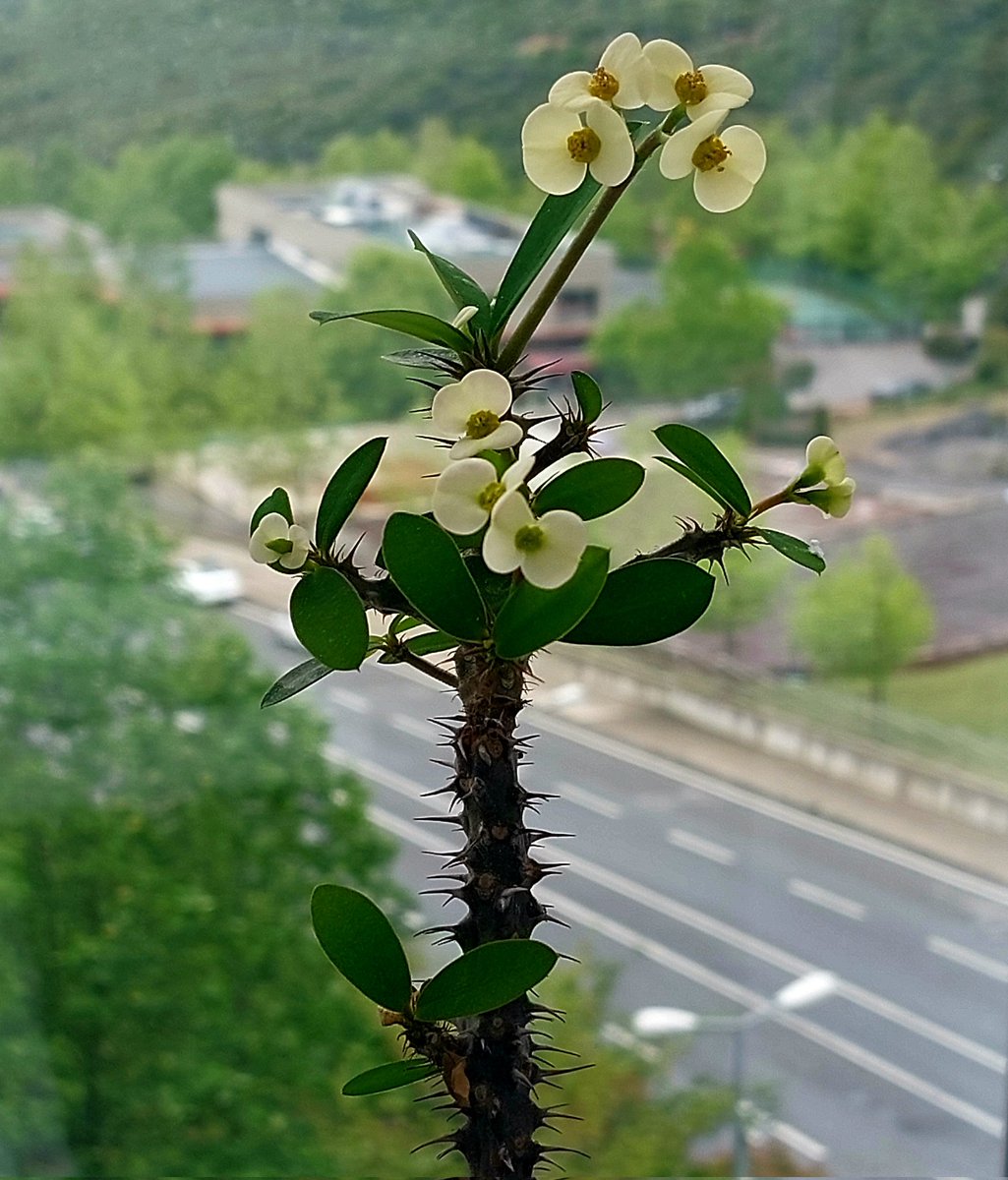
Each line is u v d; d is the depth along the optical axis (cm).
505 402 23
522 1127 26
